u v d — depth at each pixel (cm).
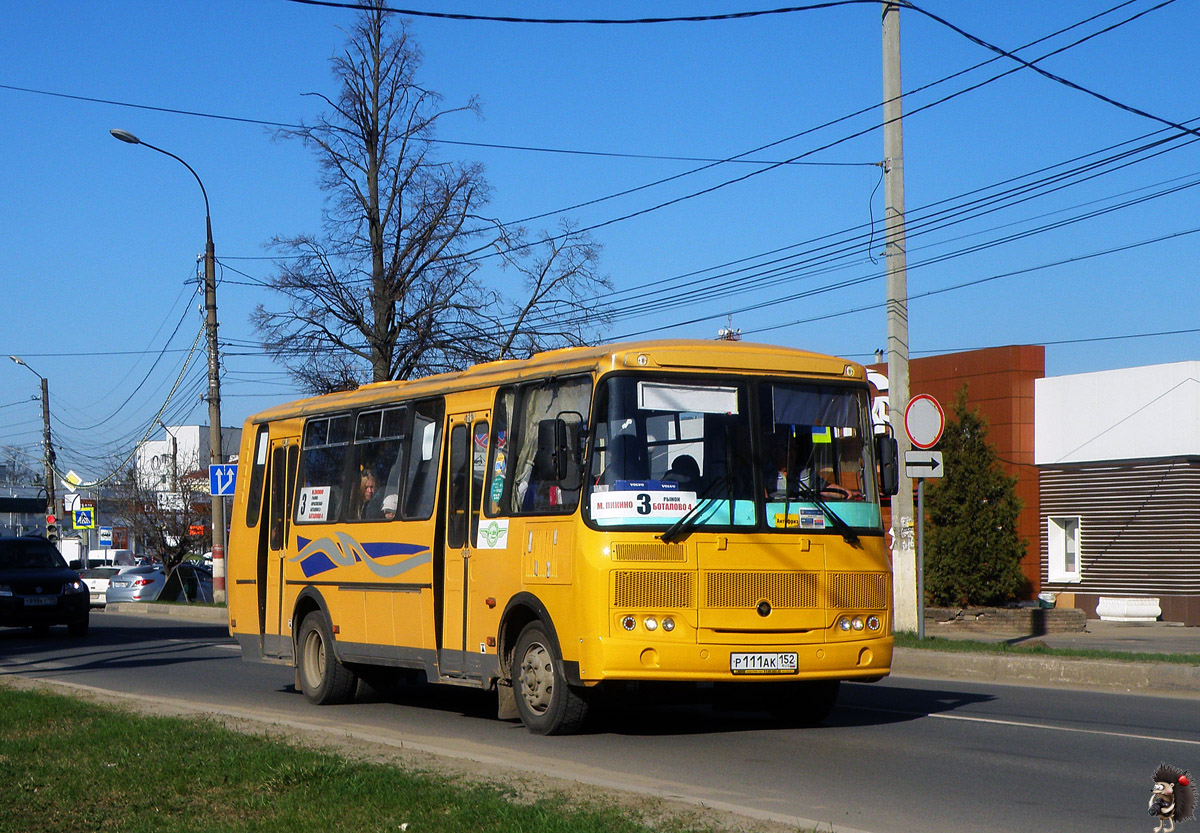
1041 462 3438
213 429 3366
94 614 3841
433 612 1310
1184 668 1588
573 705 1130
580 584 1086
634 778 940
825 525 1134
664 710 1393
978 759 1033
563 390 1164
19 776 916
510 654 1209
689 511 1093
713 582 1088
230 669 1962
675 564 1081
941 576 2853
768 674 1094
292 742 1039
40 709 1272
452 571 1286
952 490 2875
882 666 1148
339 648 1467
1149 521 3155
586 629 1079
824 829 736
